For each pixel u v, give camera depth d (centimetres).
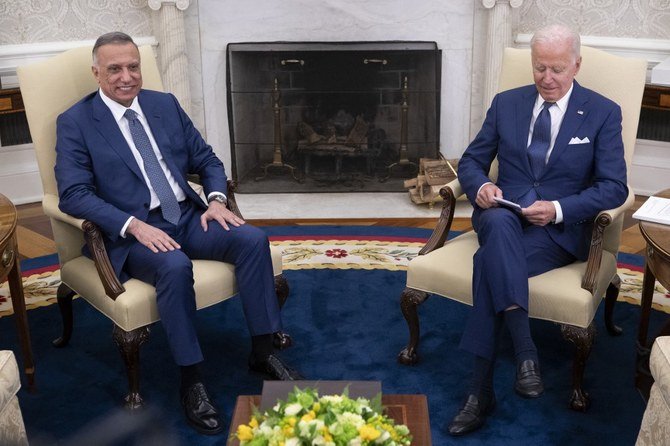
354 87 462
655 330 308
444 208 291
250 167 483
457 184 292
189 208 286
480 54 464
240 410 186
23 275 365
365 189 480
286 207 458
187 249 277
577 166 270
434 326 316
